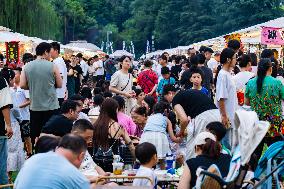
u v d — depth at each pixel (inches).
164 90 687.1
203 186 308.3
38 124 538.9
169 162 481.7
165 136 505.7
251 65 597.0
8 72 567.2
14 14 2149.4
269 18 3969.0
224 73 483.8
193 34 4726.9
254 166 388.8
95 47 2787.9
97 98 643.5
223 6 4542.3
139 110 571.8
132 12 6520.7
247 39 1316.4
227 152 386.9
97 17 6811.0
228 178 323.6
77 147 288.4
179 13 5167.3
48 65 535.8
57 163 269.4
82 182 269.1
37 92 534.6
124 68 727.7
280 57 1225.4
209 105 448.8
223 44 1752.0
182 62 991.6
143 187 342.6
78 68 1053.2
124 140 477.7
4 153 471.8
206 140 349.4
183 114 446.0
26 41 1412.4
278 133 494.0
